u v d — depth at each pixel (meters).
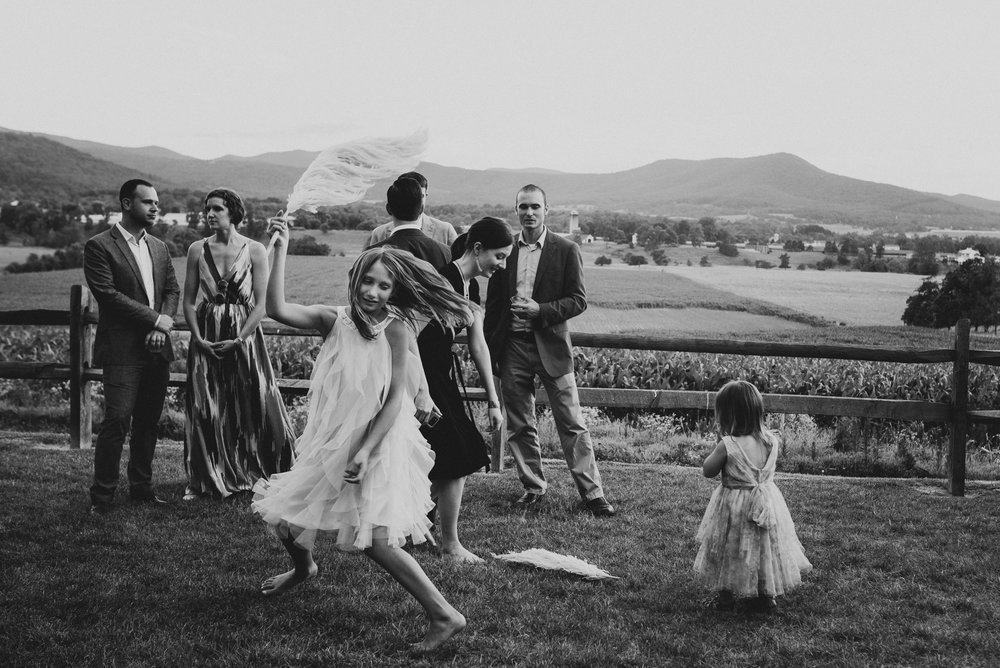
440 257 5.18
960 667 3.72
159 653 3.60
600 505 6.10
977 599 4.52
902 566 5.02
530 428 6.35
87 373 7.80
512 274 6.32
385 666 3.57
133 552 4.93
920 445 9.26
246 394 6.21
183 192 127.69
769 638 3.99
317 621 4.02
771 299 60.31
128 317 5.73
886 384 12.23
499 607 4.24
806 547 5.38
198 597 4.25
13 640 3.71
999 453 9.07
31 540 5.14
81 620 3.96
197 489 6.13
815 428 9.43
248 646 3.70
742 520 4.25
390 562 3.67
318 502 3.70
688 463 8.30
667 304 55.19
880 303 59.78
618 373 11.93
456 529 5.17
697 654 3.78
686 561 5.08
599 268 83.19
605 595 4.49
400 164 4.55
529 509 6.21
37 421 9.33
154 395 6.00
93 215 94.88
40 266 72.56
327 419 3.77
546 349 6.20
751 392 4.33
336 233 82.38
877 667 3.72
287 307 3.89
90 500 5.99
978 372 13.16
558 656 3.70
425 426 4.84
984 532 5.78
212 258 6.14
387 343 3.75
